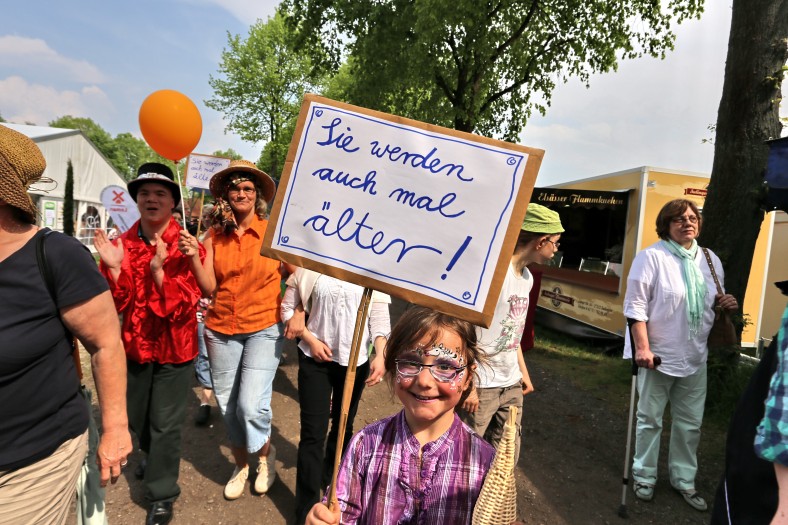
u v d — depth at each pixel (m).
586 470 3.53
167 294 2.42
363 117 1.41
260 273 2.68
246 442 2.87
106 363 1.58
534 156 1.26
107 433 1.61
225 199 2.71
